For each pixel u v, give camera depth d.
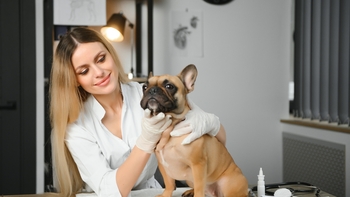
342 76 2.62
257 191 1.33
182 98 1.16
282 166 3.46
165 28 3.25
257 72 3.41
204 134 1.18
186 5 3.28
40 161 3.11
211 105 3.33
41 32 3.10
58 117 1.47
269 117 3.44
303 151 3.10
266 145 3.44
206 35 3.32
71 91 1.47
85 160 1.47
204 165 1.13
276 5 3.42
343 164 2.61
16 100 3.08
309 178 3.01
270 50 3.43
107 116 1.66
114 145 1.58
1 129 3.06
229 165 1.24
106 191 1.32
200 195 1.12
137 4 3.15
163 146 1.16
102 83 1.47
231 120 3.37
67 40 1.47
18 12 3.06
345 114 2.64
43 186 3.11
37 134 3.11
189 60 3.29
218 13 3.33
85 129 1.52
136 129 1.66
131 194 1.42
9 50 3.06
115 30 2.81
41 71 3.11
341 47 2.62
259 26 3.40
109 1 3.12
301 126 3.14
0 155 3.05
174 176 1.21
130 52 3.17
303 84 3.16
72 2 2.86
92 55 1.44
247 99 3.40
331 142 2.74
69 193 1.49
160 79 1.16
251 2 3.38
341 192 2.63
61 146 1.47
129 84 1.80
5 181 3.06
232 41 3.36
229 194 1.22
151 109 1.12
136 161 1.27
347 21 2.58
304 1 3.14
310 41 3.04
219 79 3.34
